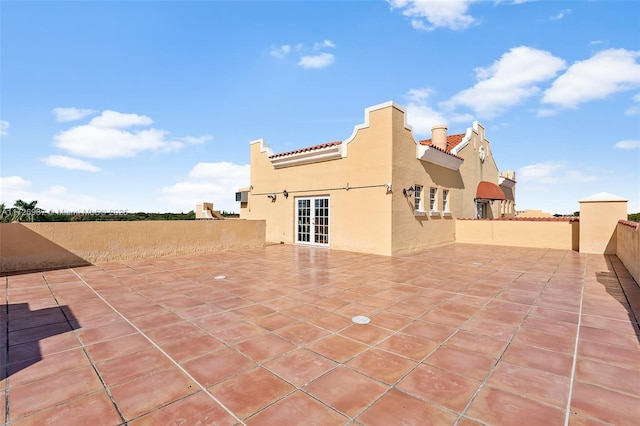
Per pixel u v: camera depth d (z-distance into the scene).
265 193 18.20
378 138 13.08
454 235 17.97
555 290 7.09
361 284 7.62
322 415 2.68
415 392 3.04
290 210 16.78
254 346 4.11
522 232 16.19
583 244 13.73
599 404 2.85
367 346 4.11
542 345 4.14
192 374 3.39
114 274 8.80
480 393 3.03
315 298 6.39
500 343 4.21
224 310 5.62
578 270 9.58
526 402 2.88
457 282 7.87
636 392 3.04
